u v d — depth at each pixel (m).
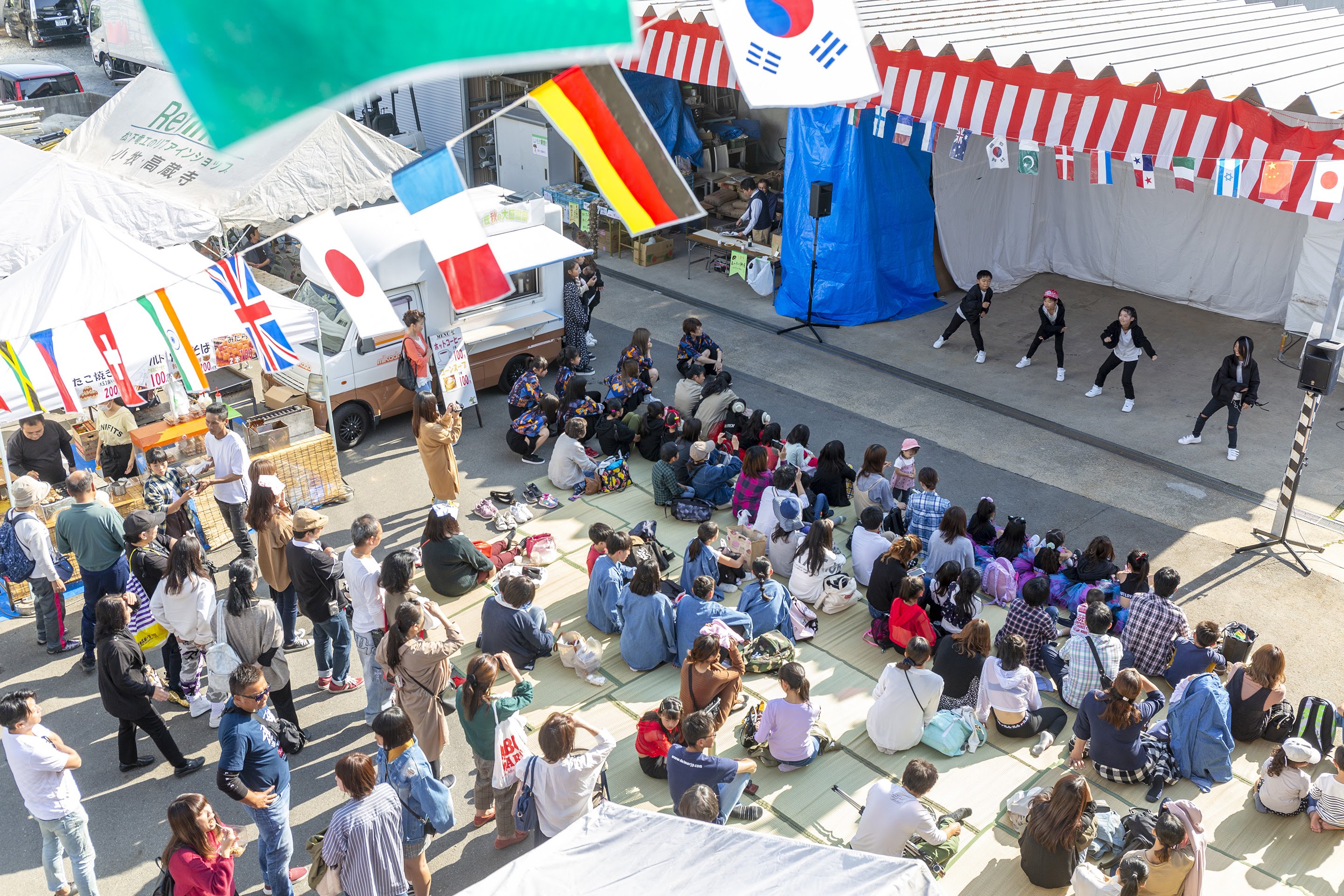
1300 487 11.91
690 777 6.72
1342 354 9.88
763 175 20.23
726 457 11.25
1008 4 16.02
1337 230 14.47
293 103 1.40
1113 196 17.58
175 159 12.72
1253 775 7.69
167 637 8.44
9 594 9.48
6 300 9.19
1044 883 6.61
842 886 3.86
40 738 6.17
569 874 3.98
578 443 11.57
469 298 8.04
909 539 9.01
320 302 12.37
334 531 10.81
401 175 5.18
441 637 9.11
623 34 1.71
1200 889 6.27
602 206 19.17
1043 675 8.72
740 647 8.65
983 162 17.22
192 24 1.30
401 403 12.85
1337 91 10.10
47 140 19.95
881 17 14.19
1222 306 16.97
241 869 6.93
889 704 7.75
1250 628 8.84
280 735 6.52
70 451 10.34
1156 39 12.98
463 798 7.57
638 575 8.60
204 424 10.64
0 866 6.96
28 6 33.25
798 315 16.69
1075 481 12.05
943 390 14.38
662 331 16.12
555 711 8.34
